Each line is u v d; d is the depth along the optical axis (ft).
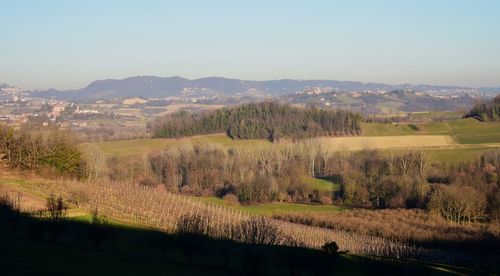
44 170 430.20
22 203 282.36
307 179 523.70
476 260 287.07
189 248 200.85
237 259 215.31
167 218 305.32
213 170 538.88
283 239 289.74
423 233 351.46
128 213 312.50
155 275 163.94
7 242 186.70
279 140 647.15
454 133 651.25
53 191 340.39
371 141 623.77
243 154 585.22
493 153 500.33
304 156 577.02
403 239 347.56
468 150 552.82
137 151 636.07
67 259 169.17
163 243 205.77
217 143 650.02
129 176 546.26
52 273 141.08
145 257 202.90
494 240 336.29
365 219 391.24
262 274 189.06
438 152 549.95
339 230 361.30
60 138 463.83
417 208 421.18
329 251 200.03
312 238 316.19
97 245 206.39
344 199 471.62
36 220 229.45
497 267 262.88
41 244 196.13
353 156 562.66
